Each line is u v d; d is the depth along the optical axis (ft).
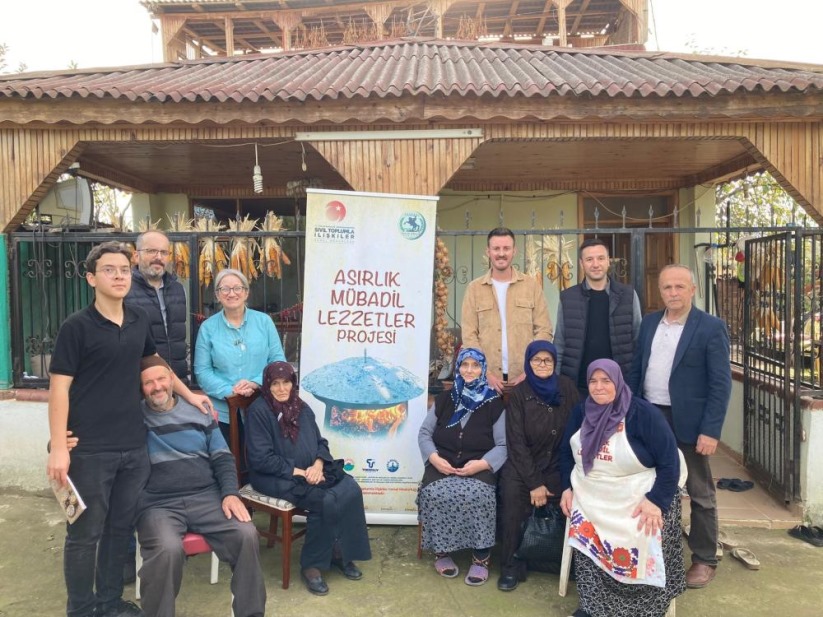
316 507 10.50
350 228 12.82
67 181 19.47
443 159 15.24
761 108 14.33
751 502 14.25
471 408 11.44
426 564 11.55
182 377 12.09
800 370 13.44
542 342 11.09
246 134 15.42
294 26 36.86
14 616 9.82
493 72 18.02
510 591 10.57
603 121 14.88
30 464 15.33
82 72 19.39
